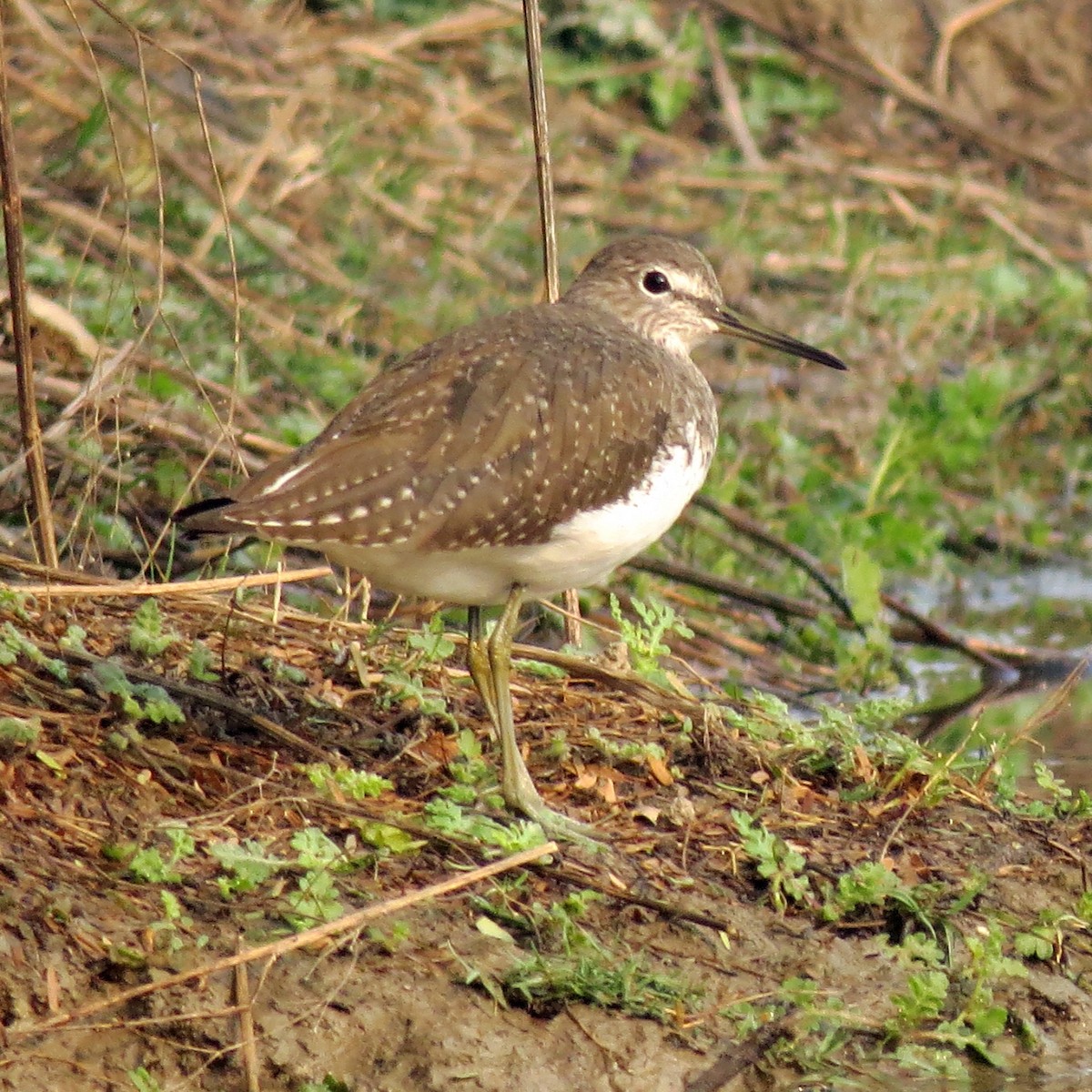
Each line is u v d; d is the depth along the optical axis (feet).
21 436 39.14
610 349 33.04
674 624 38.32
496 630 32.35
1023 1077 29.40
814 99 70.64
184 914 27.86
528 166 63.41
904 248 65.51
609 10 68.69
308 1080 26.78
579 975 28.25
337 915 28.12
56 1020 26.11
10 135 34.71
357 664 34.83
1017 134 72.69
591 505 31.60
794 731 35.32
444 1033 27.48
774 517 52.65
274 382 49.29
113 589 34.88
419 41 65.82
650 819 32.63
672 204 64.64
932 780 33.96
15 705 30.86
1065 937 31.60
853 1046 29.19
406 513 30.09
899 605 47.65
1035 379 61.31
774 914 30.76
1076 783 38.47
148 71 54.54
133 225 50.96
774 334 38.11
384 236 57.52
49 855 28.45
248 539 42.29
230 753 31.78
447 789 31.81
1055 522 56.49
